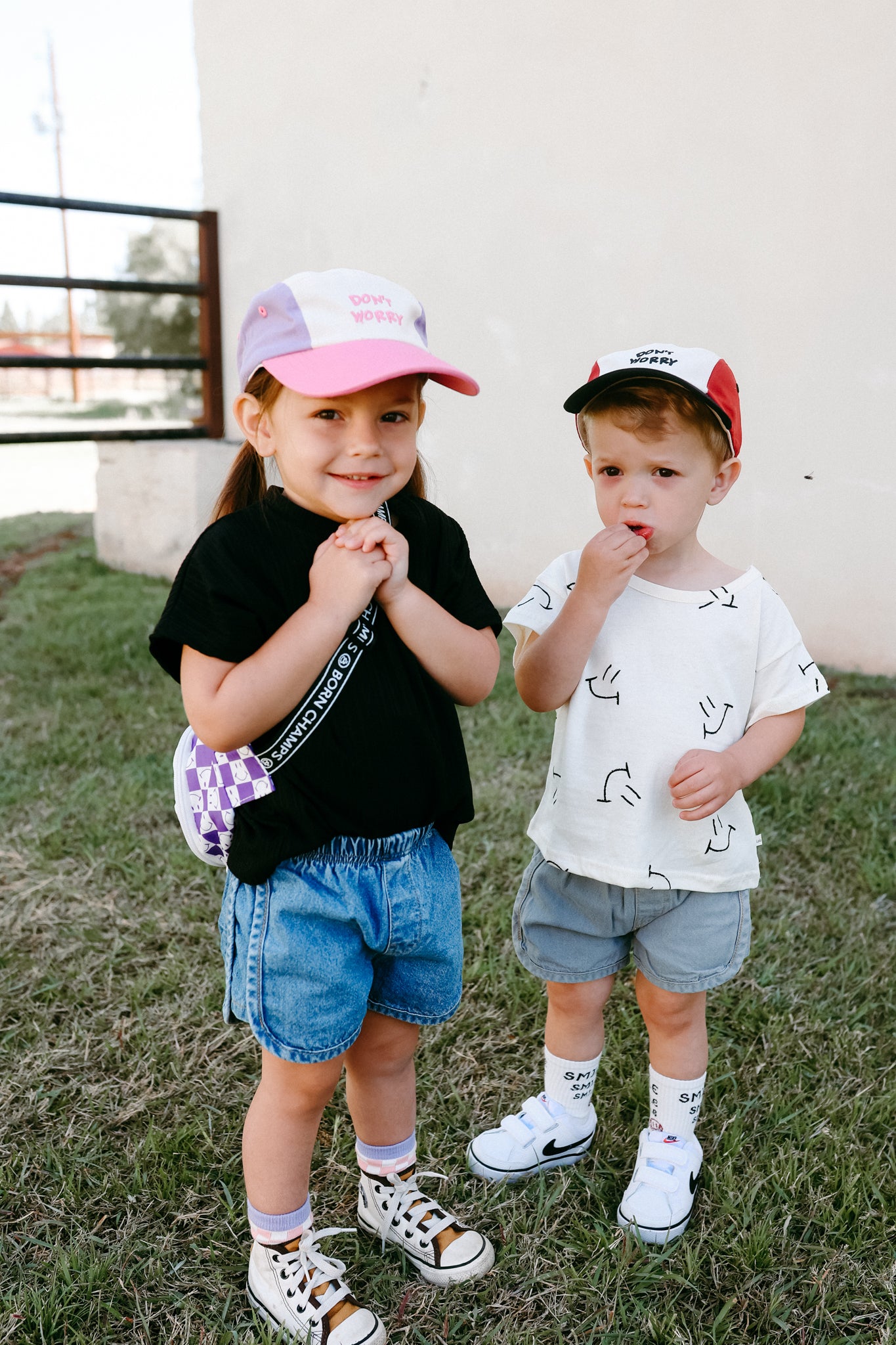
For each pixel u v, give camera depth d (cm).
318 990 134
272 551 128
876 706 386
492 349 500
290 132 549
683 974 158
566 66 447
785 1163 172
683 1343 143
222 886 264
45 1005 217
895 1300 150
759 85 400
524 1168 171
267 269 580
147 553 627
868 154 382
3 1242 159
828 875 273
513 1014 213
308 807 131
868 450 405
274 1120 141
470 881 266
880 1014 216
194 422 656
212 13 572
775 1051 203
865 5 371
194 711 126
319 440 122
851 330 400
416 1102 170
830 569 424
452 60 480
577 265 464
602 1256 156
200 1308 149
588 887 158
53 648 465
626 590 153
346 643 131
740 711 154
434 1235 154
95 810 303
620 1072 197
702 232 426
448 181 496
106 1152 178
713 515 448
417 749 136
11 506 936
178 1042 205
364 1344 140
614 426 142
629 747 152
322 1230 150
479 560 528
